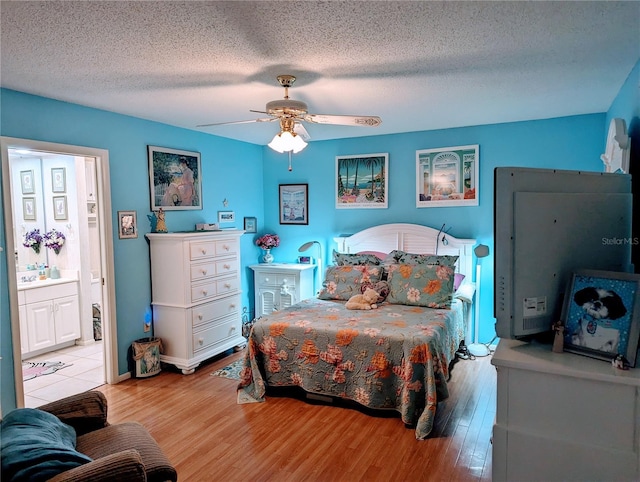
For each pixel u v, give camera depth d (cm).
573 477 134
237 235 467
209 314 429
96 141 362
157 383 383
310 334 327
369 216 518
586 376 129
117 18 189
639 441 125
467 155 459
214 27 200
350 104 355
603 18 194
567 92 324
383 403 304
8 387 302
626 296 133
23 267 489
